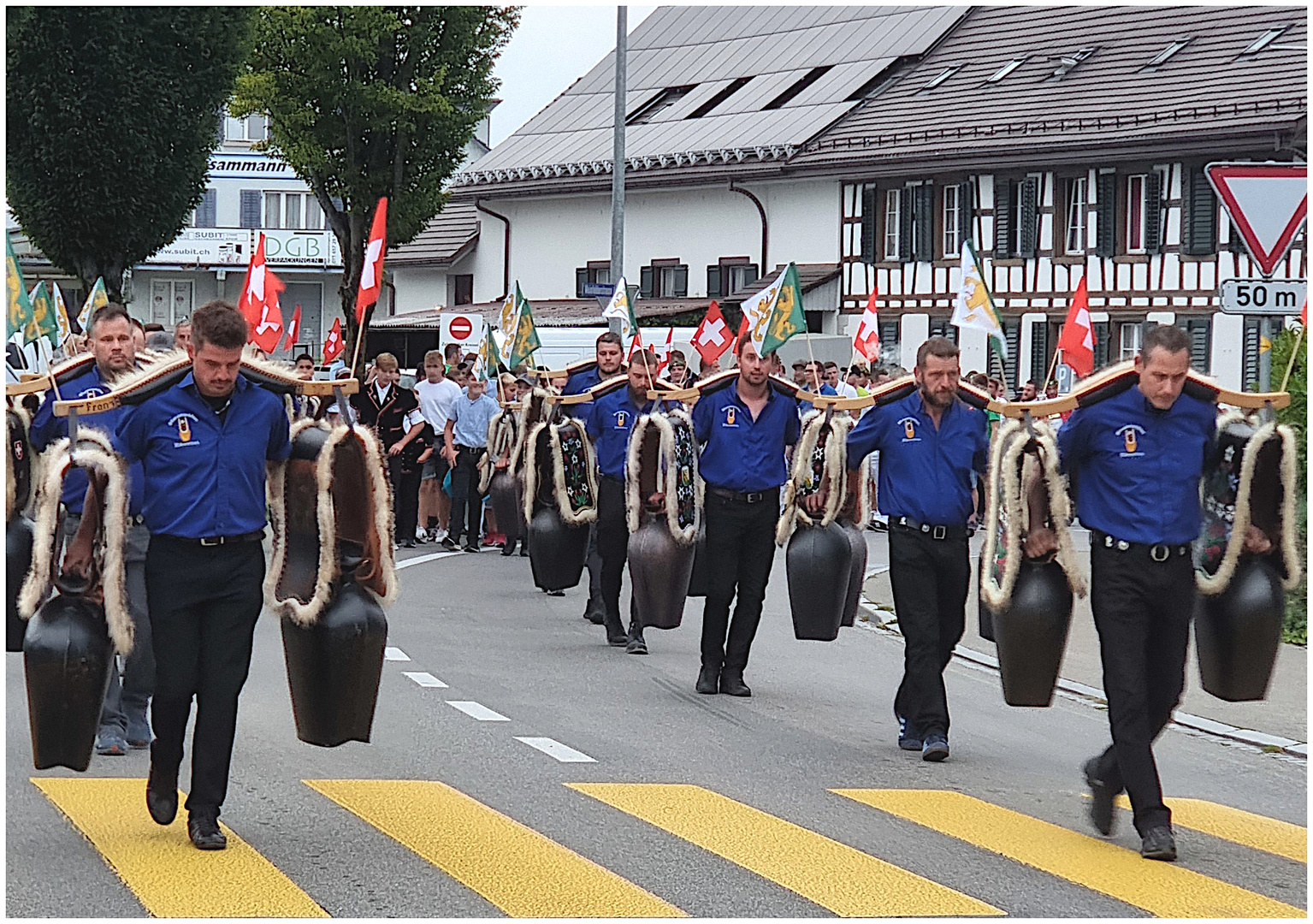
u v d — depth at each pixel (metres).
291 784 8.20
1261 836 7.77
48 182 27.06
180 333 8.93
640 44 49.41
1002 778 8.87
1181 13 36.66
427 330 47.75
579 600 16.11
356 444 7.42
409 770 8.59
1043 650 8.35
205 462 7.01
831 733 9.98
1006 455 8.20
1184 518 7.54
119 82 26.83
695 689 11.35
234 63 28.28
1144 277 34.12
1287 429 7.86
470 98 37.53
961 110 37.66
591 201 44.88
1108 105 35.06
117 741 8.76
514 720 10.05
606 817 7.69
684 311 40.88
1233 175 10.62
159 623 7.02
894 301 37.88
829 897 6.50
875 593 17.52
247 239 65.56
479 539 20.77
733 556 11.02
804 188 39.75
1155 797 7.30
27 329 11.88
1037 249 35.66
